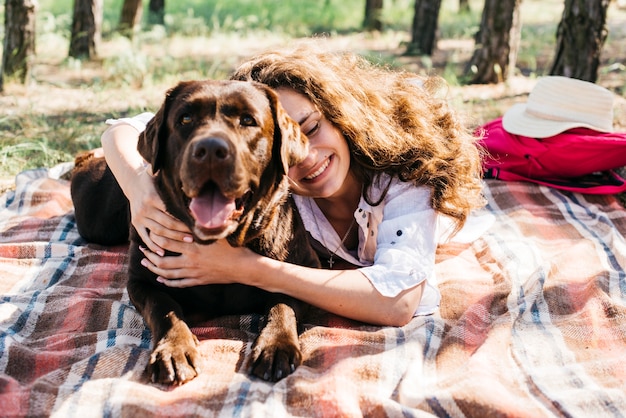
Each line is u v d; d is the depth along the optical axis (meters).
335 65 3.72
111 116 7.24
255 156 2.94
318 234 3.79
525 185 5.09
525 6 17.41
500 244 4.18
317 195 3.46
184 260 3.09
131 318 3.32
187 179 2.73
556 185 5.06
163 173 3.04
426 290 3.43
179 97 2.97
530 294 3.60
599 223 4.62
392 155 3.53
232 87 2.98
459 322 3.29
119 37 11.52
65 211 4.82
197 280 3.15
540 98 5.06
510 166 5.11
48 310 3.46
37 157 5.88
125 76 8.56
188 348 2.87
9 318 3.34
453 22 14.97
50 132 6.50
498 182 5.12
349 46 11.71
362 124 3.44
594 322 3.36
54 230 4.48
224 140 2.70
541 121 5.02
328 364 2.94
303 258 3.42
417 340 3.10
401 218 3.43
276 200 3.14
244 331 3.23
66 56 10.48
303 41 4.16
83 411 2.57
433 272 3.56
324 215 3.83
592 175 5.19
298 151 3.13
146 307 3.13
